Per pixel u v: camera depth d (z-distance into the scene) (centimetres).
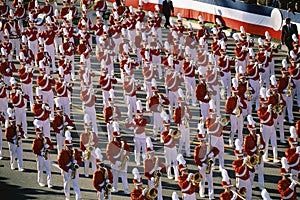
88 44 5950
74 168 3972
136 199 3691
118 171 4156
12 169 4500
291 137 4028
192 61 5503
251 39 6106
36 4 6625
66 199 4091
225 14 6812
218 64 5388
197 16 7075
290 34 5988
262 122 4428
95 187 3816
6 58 5450
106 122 4578
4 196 4162
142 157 4472
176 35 5697
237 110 4566
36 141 4181
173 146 4241
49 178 4250
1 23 6619
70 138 3994
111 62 5772
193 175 3781
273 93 4600
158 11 6378
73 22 6806
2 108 5022
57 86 5012
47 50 6028
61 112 4472
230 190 3669
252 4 6581
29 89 5300
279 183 3759
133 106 4978
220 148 4325
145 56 5312
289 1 6581
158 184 3891
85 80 4966
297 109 5256
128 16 6569
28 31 6238
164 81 5688
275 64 6069
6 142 4891
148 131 4878
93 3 6944
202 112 4800
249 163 3909
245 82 4809
